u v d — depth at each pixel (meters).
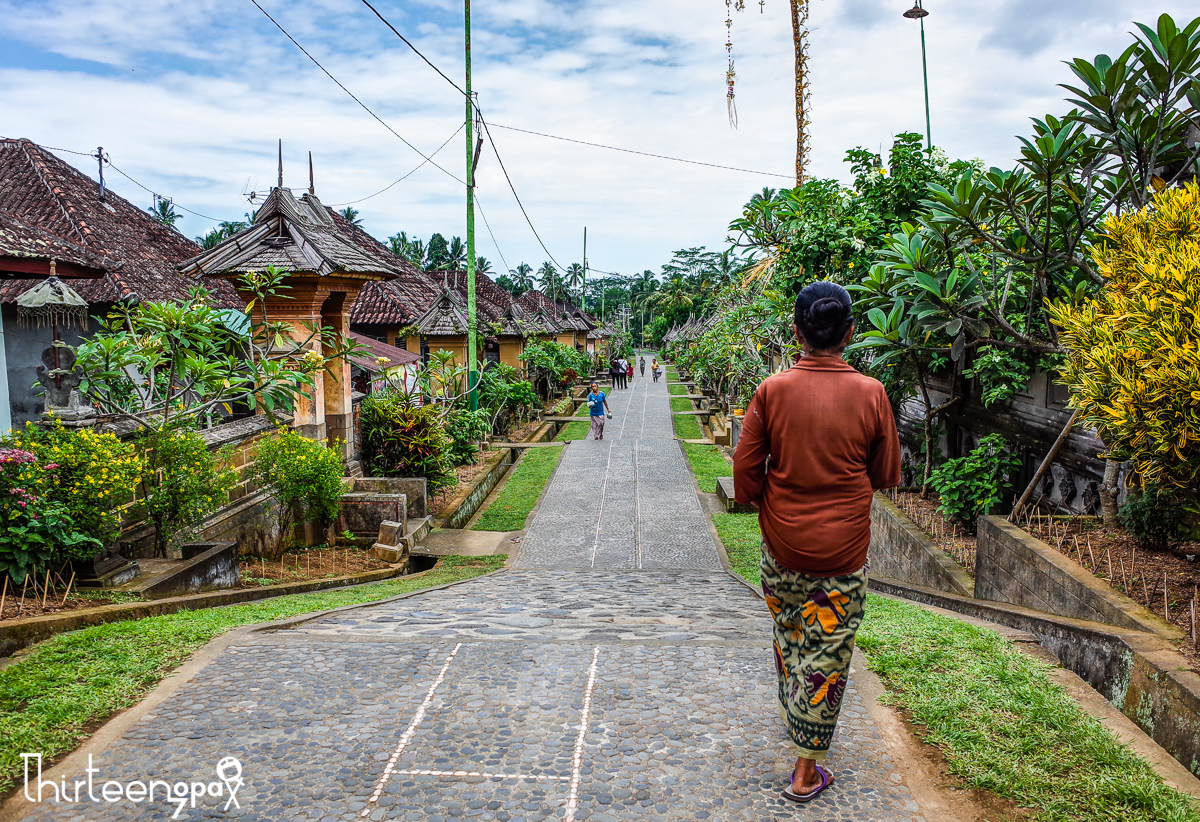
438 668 3.49
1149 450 3.68
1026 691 3.10
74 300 6.52
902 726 2.90
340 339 9.21
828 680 2.32
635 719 2.96
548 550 10.88
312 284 9.93
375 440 12.53
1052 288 7.29
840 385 2.28
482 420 17.28
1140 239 3.88
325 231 10.97
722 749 2.73
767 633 4.36
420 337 22.95
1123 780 2.42
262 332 8.82
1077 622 3.79
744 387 22.77
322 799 2.43
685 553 10.71
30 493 4.86
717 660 3.59
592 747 2.75
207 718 2.98
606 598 6.57
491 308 29.47
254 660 3.60
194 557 6.35
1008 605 4.79
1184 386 3.24
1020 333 6.67
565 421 26.12
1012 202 6.34
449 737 2.82
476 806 2.39
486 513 13.36
